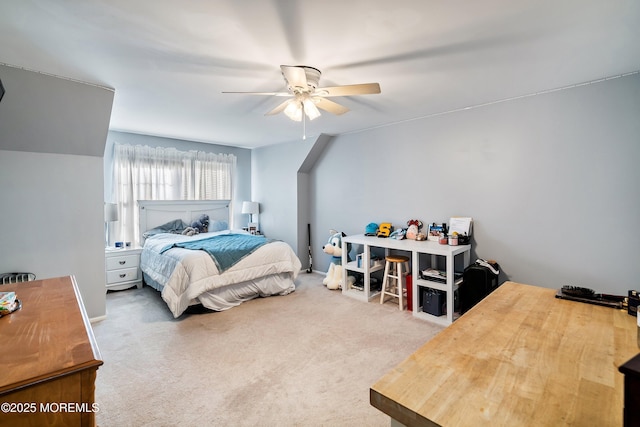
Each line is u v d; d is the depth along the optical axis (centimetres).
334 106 249
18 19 161
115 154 443
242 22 166
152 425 173
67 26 168
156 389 205
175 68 225
